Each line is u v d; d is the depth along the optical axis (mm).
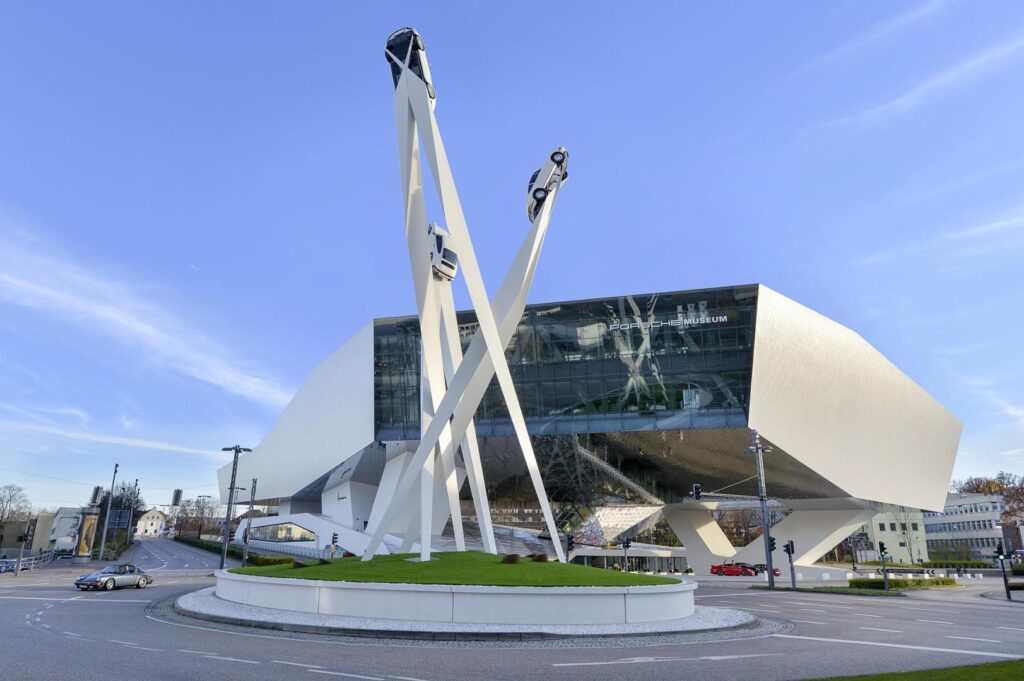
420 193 24500
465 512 57781
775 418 48812
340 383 61375
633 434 49875
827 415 51438
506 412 51875
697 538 60938
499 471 54875
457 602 15875
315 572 20078
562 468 53531
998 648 13531
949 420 65000
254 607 18812
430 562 20500
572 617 15938
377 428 55562
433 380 24328
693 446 50562
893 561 100250
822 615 21562
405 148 24109
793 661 11648
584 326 51000
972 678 8648
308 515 60906
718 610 20406
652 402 49906
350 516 59312
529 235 24469
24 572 45094
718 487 55844
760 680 9703
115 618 17812
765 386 48844
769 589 36906
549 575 18203
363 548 51438
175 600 23125
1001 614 23141
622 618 16312
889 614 22312
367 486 61469
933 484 61719
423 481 22078
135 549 85938
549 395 51469
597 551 61312
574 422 50844
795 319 50719
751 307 48312
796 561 55031
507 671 10484
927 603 28875
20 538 80688
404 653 12328
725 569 53062
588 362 51062
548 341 51469
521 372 51906
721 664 11328
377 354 56000
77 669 10188
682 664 11312
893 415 56500
